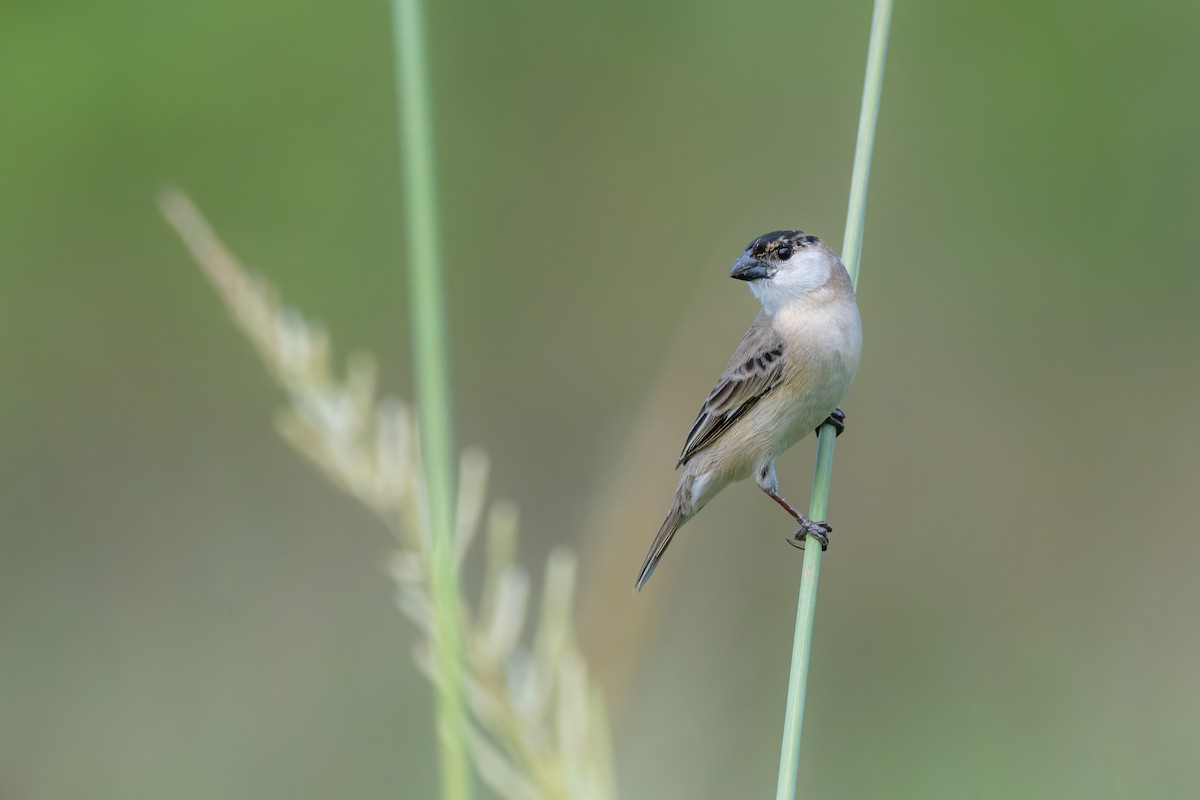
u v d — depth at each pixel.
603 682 6.10
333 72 16.75
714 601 11.02
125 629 13.10
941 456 14.53
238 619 13.13
